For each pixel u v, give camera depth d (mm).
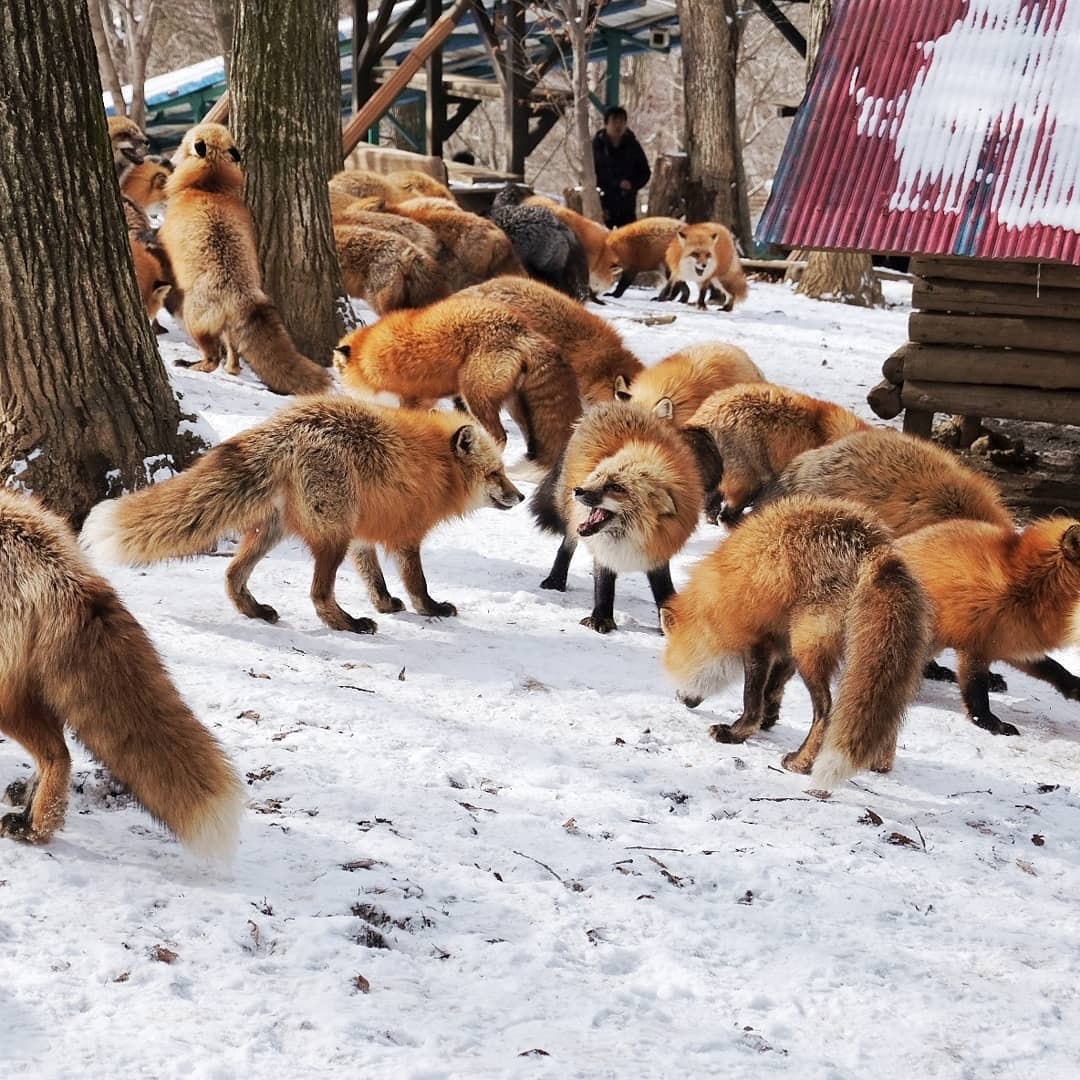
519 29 16469
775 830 6484
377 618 7336
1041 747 7086
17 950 4613
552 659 7215
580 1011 4836
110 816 5887
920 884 6355
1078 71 8930
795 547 6711
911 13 9180
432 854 5938
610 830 6395
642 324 11492
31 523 5445
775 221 8750
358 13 15977
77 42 7387
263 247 9477
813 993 5250
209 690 6691
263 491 7043
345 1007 4562
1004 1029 5172
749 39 32750
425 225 10727
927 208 8680
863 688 6543
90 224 7449
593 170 16281
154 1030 4270
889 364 8938
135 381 7559
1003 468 9305
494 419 8555
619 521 7340
